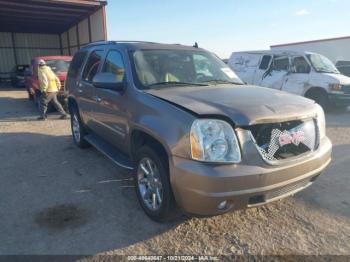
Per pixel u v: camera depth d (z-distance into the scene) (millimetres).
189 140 2844
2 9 20672
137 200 4020
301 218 3545
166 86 3869
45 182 4641
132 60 4102
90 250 3029
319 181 4539
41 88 9320
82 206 3887
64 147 6430
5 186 4520
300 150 3125
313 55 11188
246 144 2838
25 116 10312
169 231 3322
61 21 25000
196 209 2900
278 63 11734
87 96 5266
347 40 18891
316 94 10695
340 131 7719
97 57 5141
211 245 3086
